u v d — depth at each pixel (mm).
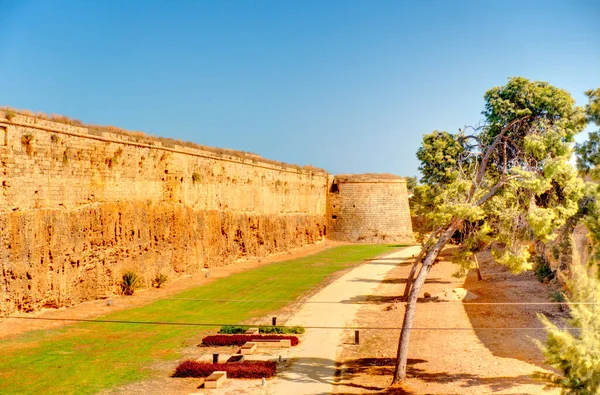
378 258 71250
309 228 90562
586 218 18109
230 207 63062
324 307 39562
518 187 24766
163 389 22609
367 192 97688
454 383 22891
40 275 32750
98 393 21859
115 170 41031
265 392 22484
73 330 30703
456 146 31750
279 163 81312
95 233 38344
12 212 31172
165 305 38500
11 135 31266
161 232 47125
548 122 24609
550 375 16266
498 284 45281
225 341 29641
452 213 24219
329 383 23719
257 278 52719
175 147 50375
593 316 15859
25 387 22094
